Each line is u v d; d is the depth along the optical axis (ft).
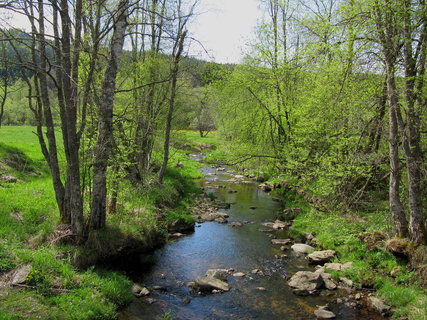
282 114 75.77
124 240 40.98
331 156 49.75
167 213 57.16
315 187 55.26
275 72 68.90
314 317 29.99
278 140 76.54
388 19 34.65
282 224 58.39
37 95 36.60
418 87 36.17
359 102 43.60
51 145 37.99
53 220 39.42
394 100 35.76
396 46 35.12
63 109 36.60
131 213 48.73
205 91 78.95
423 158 38.24
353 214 47.70
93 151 39.42
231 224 58.59
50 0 30.91
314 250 46.09
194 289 34.96
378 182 48.57
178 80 70.59
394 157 36.37
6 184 52.90
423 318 27.48
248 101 76.54
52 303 26.55
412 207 34.81
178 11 62.80
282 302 32.71
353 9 39.22
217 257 44.06
